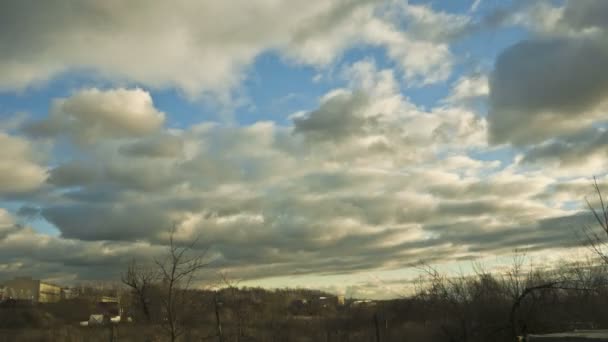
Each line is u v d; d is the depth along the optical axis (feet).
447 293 72.08
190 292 64.08
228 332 75.82
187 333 71.31
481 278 69.77
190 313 69.62
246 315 83.97
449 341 69.72
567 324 62.23
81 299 199.11
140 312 94.12
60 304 196.34
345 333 88.28
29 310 167.63
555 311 63.82
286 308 101.91
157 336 76.48
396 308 86.89
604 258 48.08
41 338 117.50
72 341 108.78
